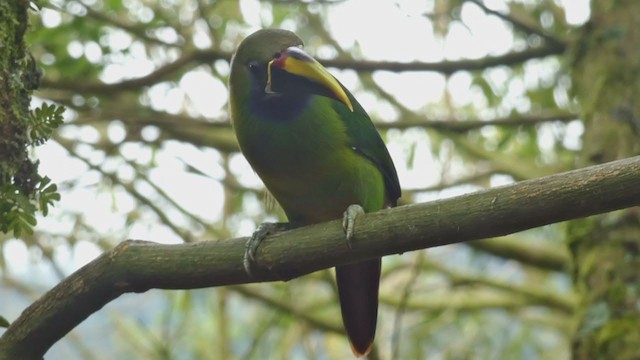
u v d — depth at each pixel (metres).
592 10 11.73
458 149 14.90
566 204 5.44
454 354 16.05
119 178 13.24
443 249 16.69
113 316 15.91
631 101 10.95
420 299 16.09
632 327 10.01
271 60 7.73
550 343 17.81
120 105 13.55
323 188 7.77
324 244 6.13
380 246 5.99
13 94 6.20
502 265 16.95
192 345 15.98
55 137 12.83
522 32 13.34
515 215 5.57
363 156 7.91
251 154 7.73
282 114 7.57
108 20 12.21
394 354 12.08
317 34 13.92
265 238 6.28
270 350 16.12
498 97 14.07
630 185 5.30
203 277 6.23
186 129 13.42
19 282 14.96
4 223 6.16
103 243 13.36
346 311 8.02
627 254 10.34
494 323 16.95
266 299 14.54
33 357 6.28
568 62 11.97
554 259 14.48
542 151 14.79
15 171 6.20
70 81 12.36
